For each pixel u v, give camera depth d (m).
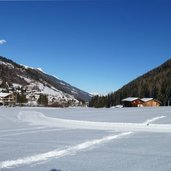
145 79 161.62
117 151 10.05
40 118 30.12
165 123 21.12
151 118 25.97
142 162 8.35
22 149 10.41
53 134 15.16
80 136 14.21
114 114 34.25
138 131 16.56
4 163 8.19
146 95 125.12
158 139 13.09
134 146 11.16
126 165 8.00
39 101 143.25
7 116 34.31
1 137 13.86
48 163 8.22
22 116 34.16
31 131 16.78
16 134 15.20
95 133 15.58
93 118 27.89
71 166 7.89
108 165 8.00
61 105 109.06
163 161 8.48
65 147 10.86
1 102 117.12
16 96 132.62
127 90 134.50
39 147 10.84
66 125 21.06
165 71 166.50
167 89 112.88
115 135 14.60
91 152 9.88
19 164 8.09
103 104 132.50
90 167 7.79
